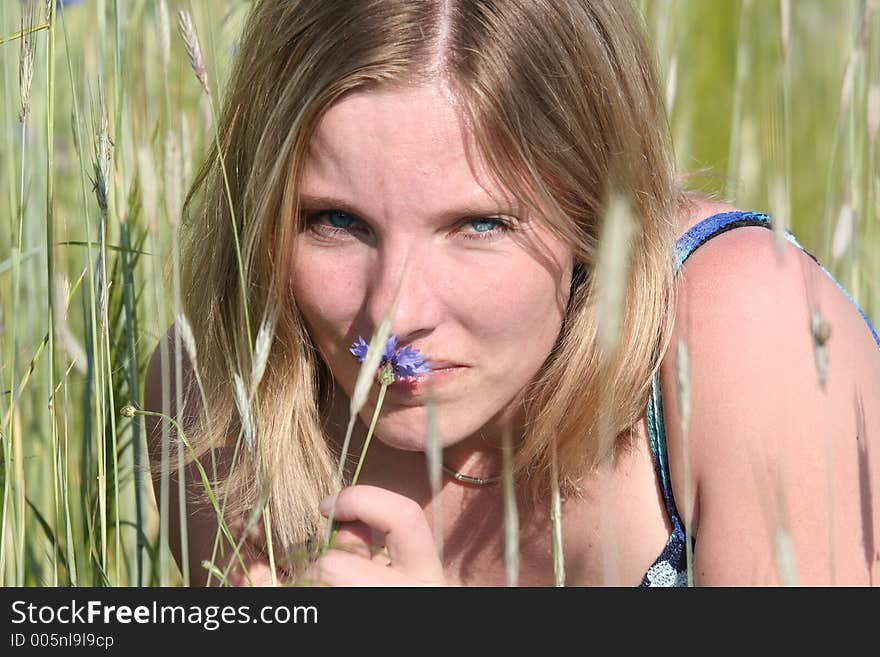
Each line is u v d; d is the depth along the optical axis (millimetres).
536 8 2719
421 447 2779
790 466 2762
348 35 2625
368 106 2586
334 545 2945
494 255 2668
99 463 3086
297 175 2703
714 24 6910
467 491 3291
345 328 2787
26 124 2959
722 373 2840
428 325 2645
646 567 3107
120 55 3449
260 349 2484
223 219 3229
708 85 6727
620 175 2859
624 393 2932
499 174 2613
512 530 2209
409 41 2586
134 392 3459
